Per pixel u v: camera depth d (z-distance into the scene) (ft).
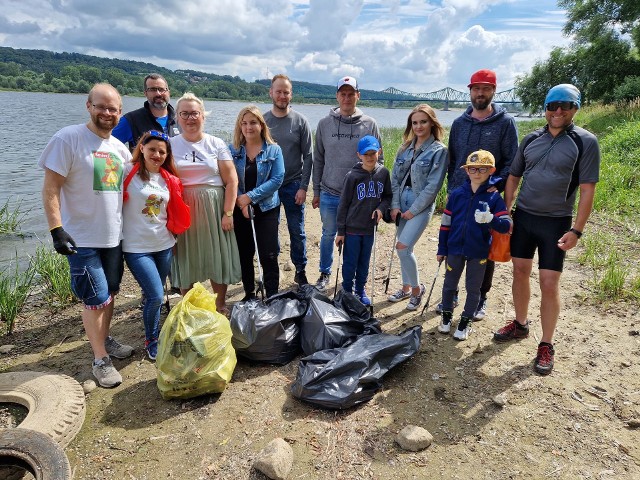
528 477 8.87
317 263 20.72
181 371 10.85
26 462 8.39
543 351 12.19
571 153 11.23
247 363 12.80
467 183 13.33
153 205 12.37
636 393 11.18
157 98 15.61
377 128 16.42
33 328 15.60
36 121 104.99
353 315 13.75
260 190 14.67
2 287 16.42
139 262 12.31
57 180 10.87
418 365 12.52
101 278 11.78
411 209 14.71
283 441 9.40
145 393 11.58
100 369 11.91
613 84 93.66
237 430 10.19
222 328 11.37
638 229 23.22
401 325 14.79
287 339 12.73
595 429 10.06
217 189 14.17
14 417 10.65
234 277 14.83
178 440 9.92
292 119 16.92
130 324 15.33
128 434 10.14
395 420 10.46
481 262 13.21
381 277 18.78
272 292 16.14
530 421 10.35
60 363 13.12
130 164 12.29
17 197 36.29
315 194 17.48
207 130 88.43
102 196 11.45
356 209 14.98
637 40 89.51
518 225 12.58
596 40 95.76
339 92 15.75
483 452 9.52
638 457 9.27
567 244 11.49
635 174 32.48
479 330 14.35
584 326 14.40
